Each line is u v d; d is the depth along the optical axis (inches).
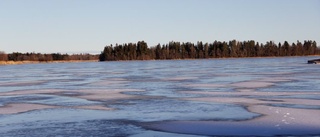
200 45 6456.7
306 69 2247.8
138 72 2363.4
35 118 709.9
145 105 852.6
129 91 1160.8
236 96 977.5
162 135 567.8
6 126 640.4
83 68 3410.4
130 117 708.0
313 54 6668.3
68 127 628.4
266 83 1330.0
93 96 1040.8
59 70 3070.9
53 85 1446.9
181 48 6441.9
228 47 6412.4
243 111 741.3
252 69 2406.5
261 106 793.6
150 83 1448.1
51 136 568.7
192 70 2460.6
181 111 761.6
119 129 609.0
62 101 944.9
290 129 583.5
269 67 2650.1
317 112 711.7
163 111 766.5
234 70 2330.2
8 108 834.2
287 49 6540.4
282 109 748.6
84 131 598.2
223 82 1418.6
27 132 594.9
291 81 1387.8
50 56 7170.3
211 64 3686.0
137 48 6387.8
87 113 758.5
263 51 6466.5
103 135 571.8
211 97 968.3
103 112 767.7
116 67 3422.7
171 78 1708.9
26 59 6766.7
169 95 1033.5
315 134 552.7
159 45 6471.5
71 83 1531.7
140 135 569.3
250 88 1172.5
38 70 3171.8
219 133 572.7
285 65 2977.4
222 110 760.3
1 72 2824.8
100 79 1753.2
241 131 580.7
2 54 6314.0
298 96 948.0
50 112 775.1
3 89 1299.2
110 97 1011.9
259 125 614.9
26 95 1090.1
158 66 3435.0
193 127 614.5
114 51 6466.5
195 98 956.0
